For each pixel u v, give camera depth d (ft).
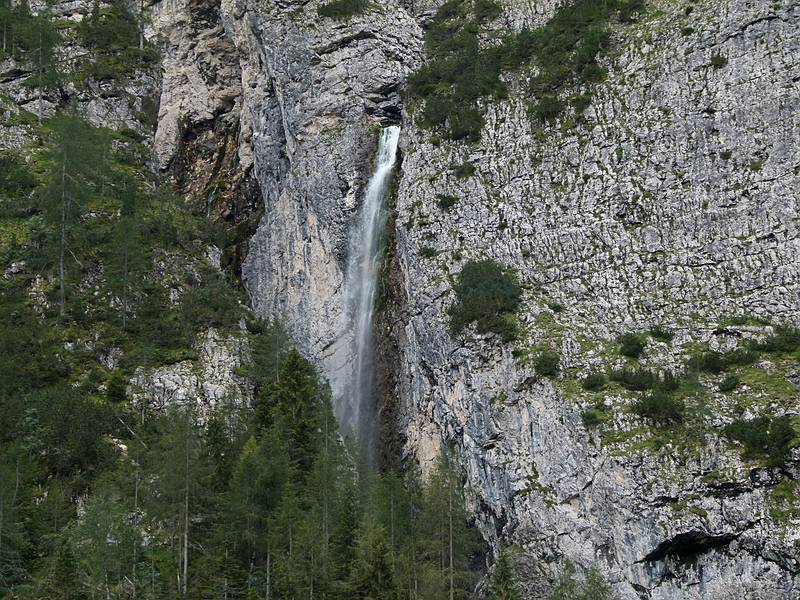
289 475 232.53
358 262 303.07
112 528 219.61
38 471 249.14
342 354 296.92
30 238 313.94
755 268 249.75
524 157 289.12
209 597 214.90
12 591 219.00
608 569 215.10
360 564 207.41
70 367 284.41
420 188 291.79
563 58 306.76
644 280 257.34
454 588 220.64
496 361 249.55
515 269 270.87
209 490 229.66
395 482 231.91
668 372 232.73
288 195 325.42
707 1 295.28
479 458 243.60
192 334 301.43
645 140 277.85
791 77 269.03
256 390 293.23
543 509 226.79
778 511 204.95
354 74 323.16
